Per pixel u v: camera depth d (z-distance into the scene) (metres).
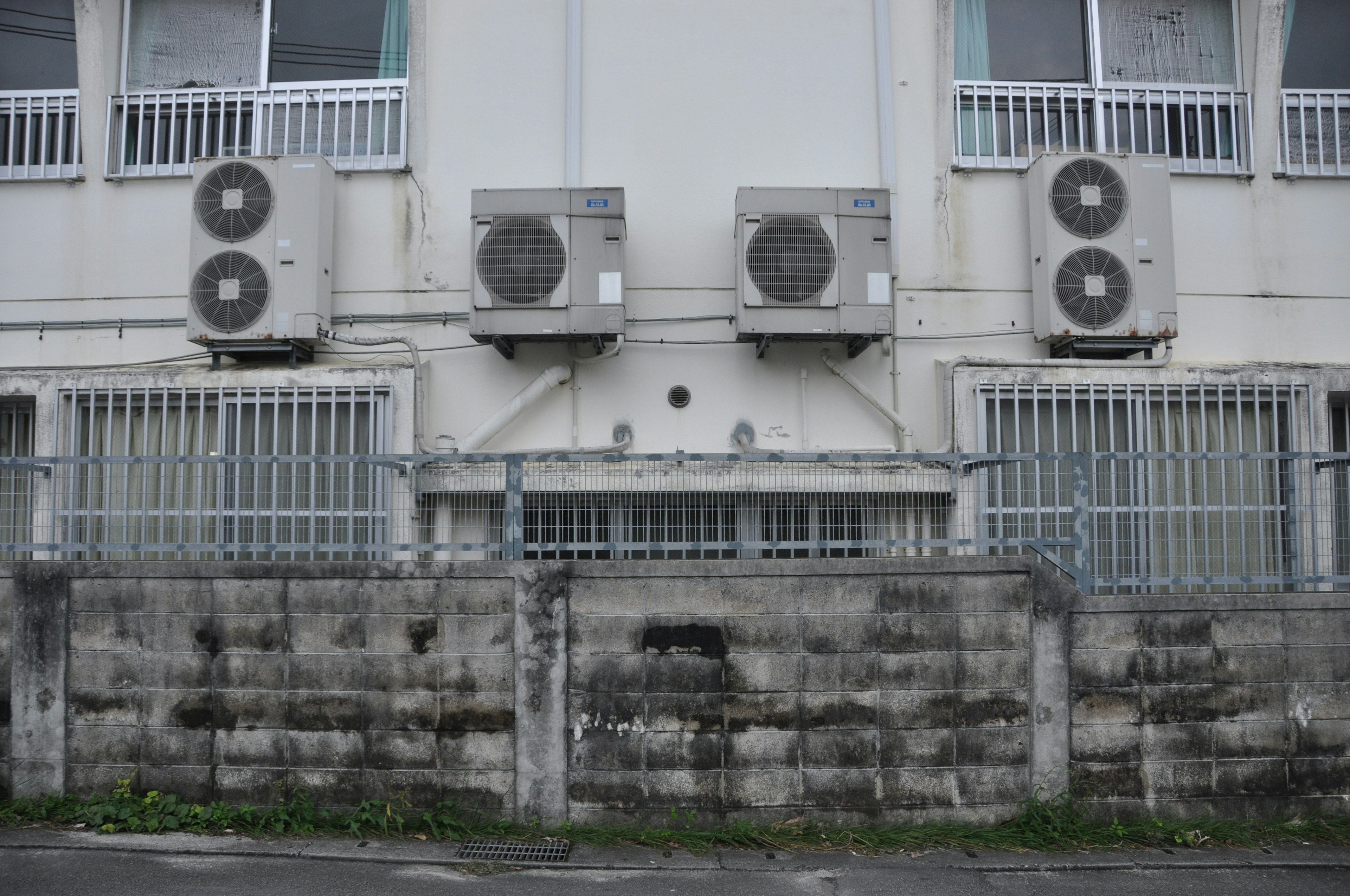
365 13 7.52
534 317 6.75
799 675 5.02
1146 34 7.67
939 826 5.00
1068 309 7.02
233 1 7.59
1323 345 7.44
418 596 5.01
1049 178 7.11
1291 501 6.59
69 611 5.13
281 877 4.41
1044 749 5.08
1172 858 4.75
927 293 7.32
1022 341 7.34
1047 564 6.02
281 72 7.51
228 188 6.88
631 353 7.20
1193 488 6.89
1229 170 7.48
